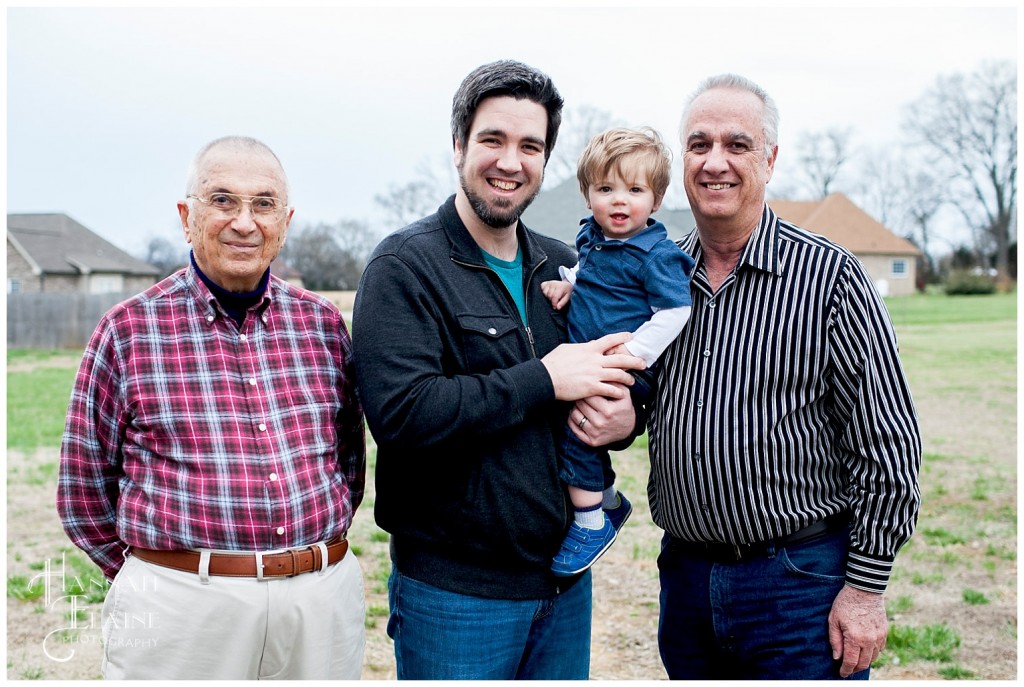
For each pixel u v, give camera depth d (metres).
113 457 2.68
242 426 2.59
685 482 2.76
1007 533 6.90
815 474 2.67
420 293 2.58
